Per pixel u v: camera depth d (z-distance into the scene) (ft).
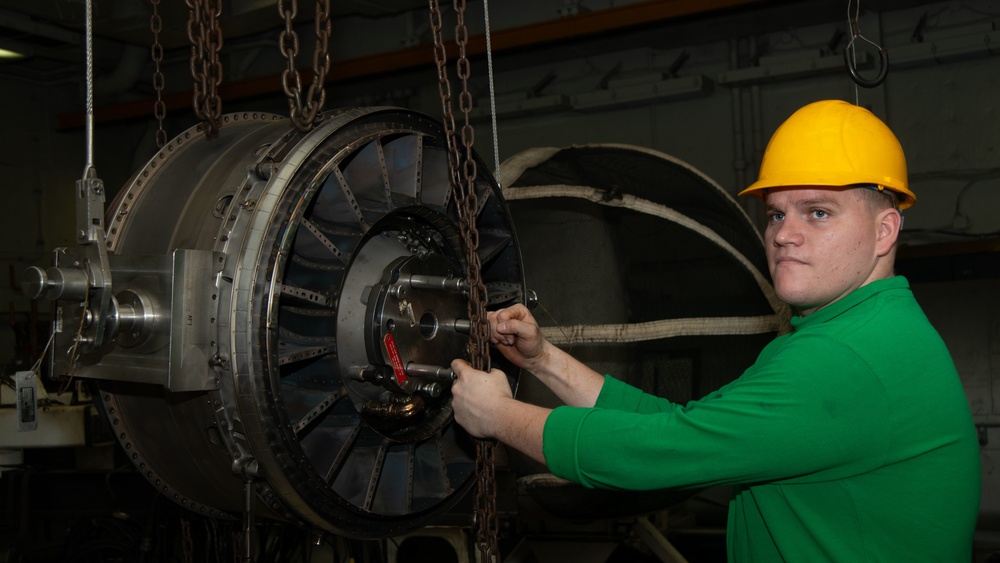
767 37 24.29
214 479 8.23
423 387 7.82
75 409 16.74
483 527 7.67
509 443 7.07
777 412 6.11
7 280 30.81
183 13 26.03
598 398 8.50
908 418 6.24
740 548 7.30
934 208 22.52
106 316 7.32
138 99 32.19
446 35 26.96
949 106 22.31
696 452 6.23
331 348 7.97
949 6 22.04
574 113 26.94
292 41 7.62
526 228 13.32
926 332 6.54
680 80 24.64
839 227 6.75
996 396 19.92
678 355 12.68
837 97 23.48
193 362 7.11
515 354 8.73
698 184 14.80
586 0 24.95
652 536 15.37
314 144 7.64
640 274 12.96
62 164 32.99
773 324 13.52
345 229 8.05
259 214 7.30
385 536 8.43
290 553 15.79
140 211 8.44
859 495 6.41
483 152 28.22
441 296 8.50
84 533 17.15
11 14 26.71
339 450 7.98
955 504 6.38
